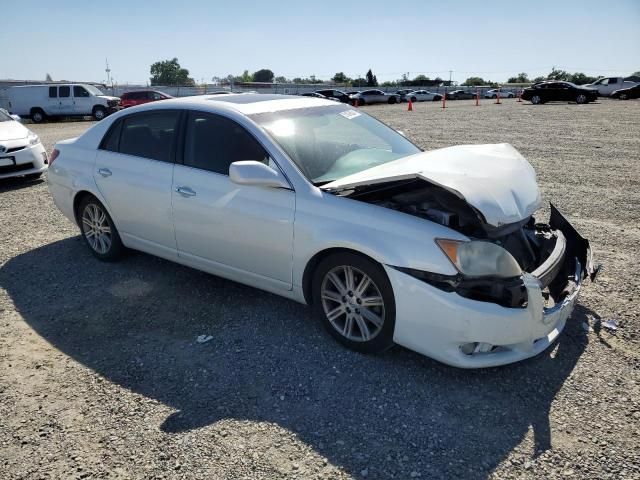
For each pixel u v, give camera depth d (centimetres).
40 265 500
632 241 534
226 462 247
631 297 406
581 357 328
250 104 406
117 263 501
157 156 426
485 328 280
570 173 880
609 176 849
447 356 293
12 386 310
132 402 294
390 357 333
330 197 330
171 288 442
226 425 273
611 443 255
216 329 372
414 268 291
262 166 338
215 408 287
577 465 241
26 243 565
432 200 333
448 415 278
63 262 507
